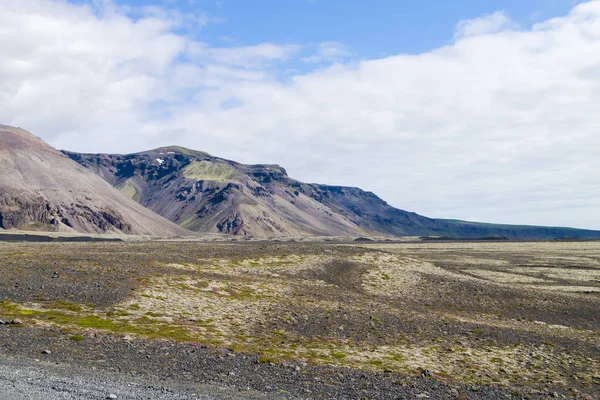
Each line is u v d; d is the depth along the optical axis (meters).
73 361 24.84
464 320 54.50
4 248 99.88
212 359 28.12
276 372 26.34
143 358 26.89
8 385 18.78
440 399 23.58
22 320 34.53
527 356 36.91
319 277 75.44
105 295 45.91
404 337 41.50
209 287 56.00
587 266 133.88
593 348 41.81
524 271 119.62
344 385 24.72
